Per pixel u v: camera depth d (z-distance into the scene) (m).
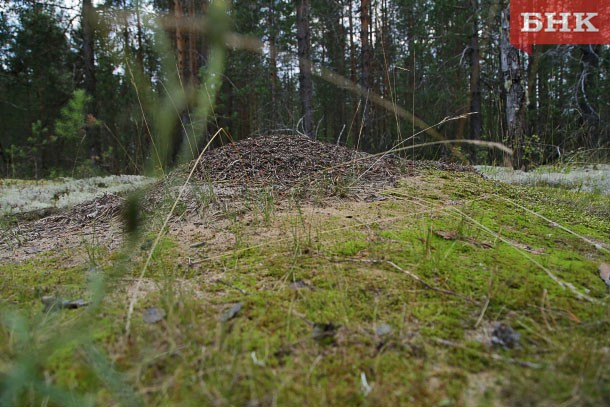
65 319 1.07
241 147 3.65
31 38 9.69
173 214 2.14
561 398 0.78
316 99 14.53
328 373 0.87
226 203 2.31
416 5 12.33
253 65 11.26
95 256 1.71
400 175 3.20
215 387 0.81
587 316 1.09
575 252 1.64
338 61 16.56
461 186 2.87
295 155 3.43
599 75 8.97
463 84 10.41
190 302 1.15
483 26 8.37
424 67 11.09
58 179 6.43
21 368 0.65
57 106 11.64
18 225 2.55
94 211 2.62
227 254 1.59
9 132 14.19
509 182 3.78
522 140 5.27
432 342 0.98
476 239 1.72
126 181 5.08
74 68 10.34
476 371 0.88
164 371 0.86
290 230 1.84
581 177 4.00
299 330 1.03
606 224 2.16
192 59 7.65
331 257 1.50
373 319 1.08
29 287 1.38
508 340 0.99
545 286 1.26
